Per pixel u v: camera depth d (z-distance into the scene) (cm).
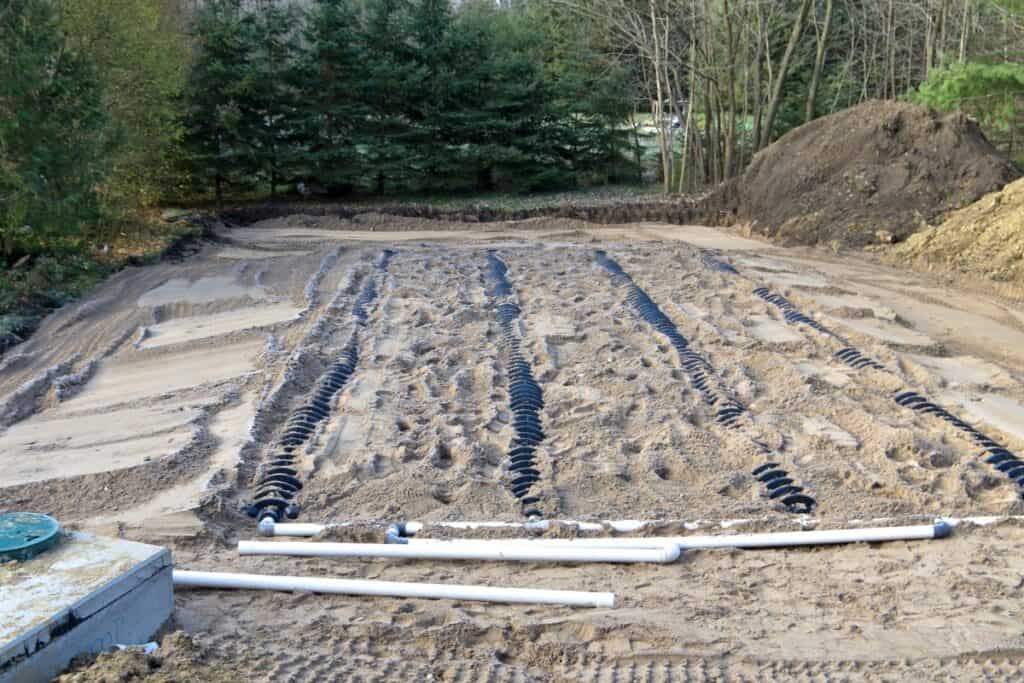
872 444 668
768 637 414
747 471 633
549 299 1139
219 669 363
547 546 504
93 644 361
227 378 855
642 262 1401
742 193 1900
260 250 1592
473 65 2380
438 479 617
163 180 1998
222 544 525
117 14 1462
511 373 849
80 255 1333
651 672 387
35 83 1139
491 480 612
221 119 2016
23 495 597
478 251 1515
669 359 888
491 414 738
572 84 2433
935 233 1470
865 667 389
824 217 1642
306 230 1864
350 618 430
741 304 1134
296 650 394
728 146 2247
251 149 2114
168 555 407
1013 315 1138
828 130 1794
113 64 1469
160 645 386
